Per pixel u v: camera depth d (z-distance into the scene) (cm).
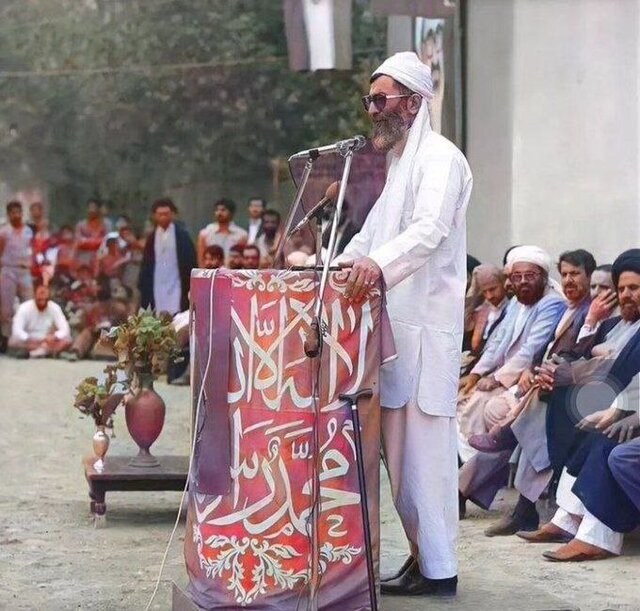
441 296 710
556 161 1293
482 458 978
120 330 990
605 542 870
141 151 3117
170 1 3055
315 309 645
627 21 1224
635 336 894
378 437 652
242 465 655
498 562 858
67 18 3139
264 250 2109
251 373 655
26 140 3170
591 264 1000
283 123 2994
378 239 722
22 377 1894
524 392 958
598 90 1248
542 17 1300
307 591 647
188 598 672
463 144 1492
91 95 3130
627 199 1225
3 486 1126
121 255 2259
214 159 3055
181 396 1686
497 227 1380
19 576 833
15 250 2272
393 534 932
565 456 912
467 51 1474
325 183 734
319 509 647
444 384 708
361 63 2736
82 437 1380
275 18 3003
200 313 665
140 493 1098
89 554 889
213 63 2953
